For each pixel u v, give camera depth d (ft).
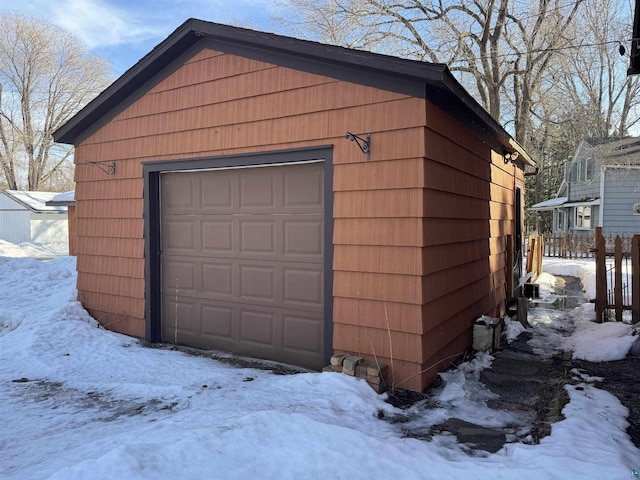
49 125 123.54
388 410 13.61
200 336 20.86
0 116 120.98
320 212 17.34
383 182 15.20
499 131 20.80
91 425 12.98
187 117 20.03
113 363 18.67
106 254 23.50
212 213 20.29
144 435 10.93
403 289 15.03
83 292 24.73
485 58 61.16
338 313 16.29
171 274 21.71
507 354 20.38
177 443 9.77
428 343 15.46
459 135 18.10
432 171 15.28
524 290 36.06
